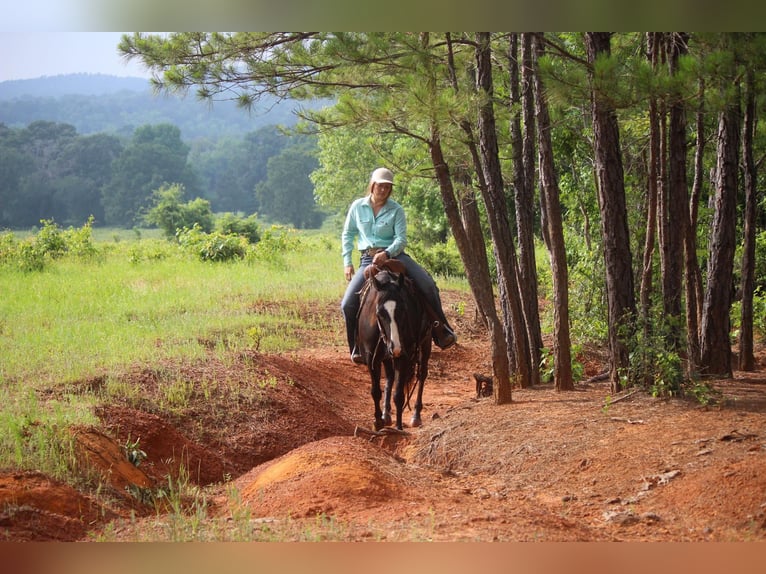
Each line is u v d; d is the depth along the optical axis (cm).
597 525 707
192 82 1245
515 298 1312
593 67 1005
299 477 784
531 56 1325
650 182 1105
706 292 1320
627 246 1123
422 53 1094
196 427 1061
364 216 1130
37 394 1017
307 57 1211
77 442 843
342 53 1117
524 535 622
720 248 1304
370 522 657
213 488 926
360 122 1103
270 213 13162
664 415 987
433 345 1767
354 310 1127
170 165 13300
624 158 1636
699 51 1105
